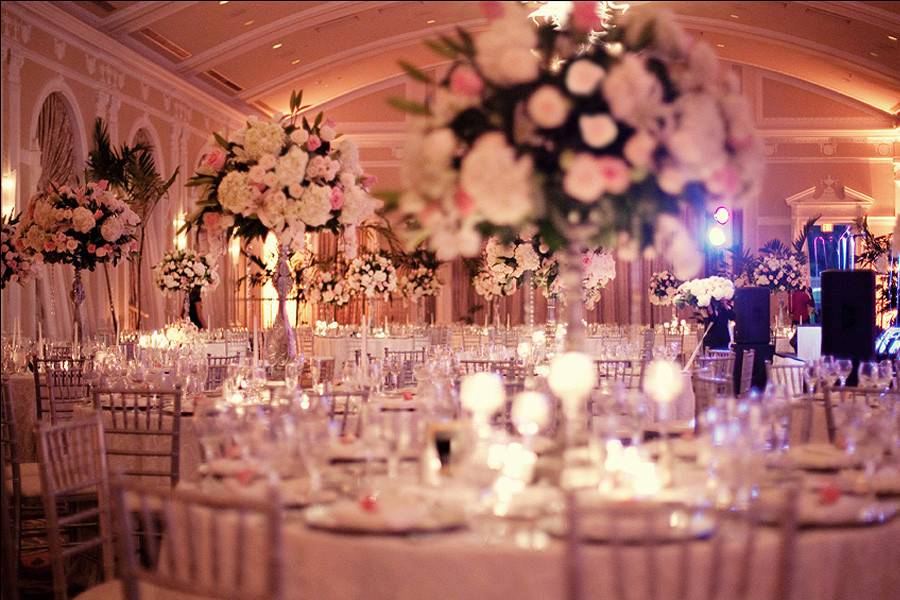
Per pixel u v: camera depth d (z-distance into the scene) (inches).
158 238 589.0
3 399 202.7
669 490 120.1
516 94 119.8
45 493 143.3
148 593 131.5
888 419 140.9
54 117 489.4
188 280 487.2
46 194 352.8
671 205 124.6
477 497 114.7
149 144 585.0
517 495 116.8
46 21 462.3
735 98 122.9
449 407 145.3
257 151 223.6
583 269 312.0
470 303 796.0
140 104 568.4
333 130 233.1
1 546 174.2
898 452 135.6
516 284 343.9
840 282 289.0
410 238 135.3
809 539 104.5
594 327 503.2
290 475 132.0
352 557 102.4
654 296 535.8
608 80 114.7
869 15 602.2
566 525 91.8
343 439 154.9
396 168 795.4
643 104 115.0
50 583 205.8
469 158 114.8
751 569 95.6
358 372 225.0
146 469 208.4
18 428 296.2
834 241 778.8
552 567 98.2
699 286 390.6
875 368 211.9
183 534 120.9
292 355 240.5
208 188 231.5
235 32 570.9
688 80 123.3
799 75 774.5
